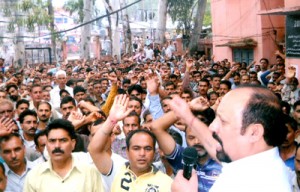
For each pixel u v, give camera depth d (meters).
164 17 27.72
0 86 10.89
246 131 1.50
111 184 3.77
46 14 25.11
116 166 3.79
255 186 1.44
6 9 24.22
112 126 3.58
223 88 8.83
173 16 31.44
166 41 28.19
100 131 3.62
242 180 1.47
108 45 39.09
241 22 19.80
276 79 11.33
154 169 3.56
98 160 3.67
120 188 3.49
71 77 15.08
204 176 2.93
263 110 1.50
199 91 9.30
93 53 37.81
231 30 20.67
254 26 18.80
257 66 14.14
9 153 4.21
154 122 3.55
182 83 9.62
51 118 7.17
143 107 7.52
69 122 3.75
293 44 12.05
